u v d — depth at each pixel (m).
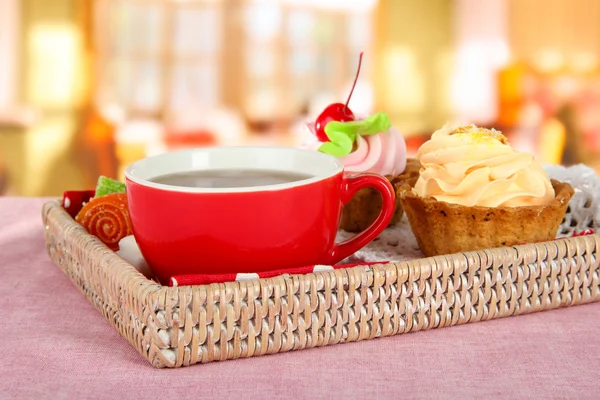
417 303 0.65
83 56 3.54
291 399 0.59
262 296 0.62
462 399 0.59
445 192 0.73
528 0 3.71
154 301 0.61
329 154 0.74
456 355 0.63
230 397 0.59
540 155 3.68
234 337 0.62
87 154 3.57
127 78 3.63
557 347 0.64
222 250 0.65
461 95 3.81
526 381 0.61
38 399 0.59
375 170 0.79
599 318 0.68
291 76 3.74
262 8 3.67
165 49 3.65
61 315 0.69
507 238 0.72
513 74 3.73
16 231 0.85
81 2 3.52
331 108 0.81
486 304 0.67
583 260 0.69
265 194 0.64
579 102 3.69
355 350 0.64
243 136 3.68
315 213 0.66
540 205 0.72
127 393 0.60
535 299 0.68
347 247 0.70
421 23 3.75
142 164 0.69
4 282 0.74
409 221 0.75
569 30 3.71
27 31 3.51
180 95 3.69
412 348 0.64
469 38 3.76
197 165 0.72
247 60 3.70
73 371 0.62
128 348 0.65
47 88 3.54
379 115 0.80
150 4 3.60
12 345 0.65
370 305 0.65
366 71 3.78
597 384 0.61
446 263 0.66
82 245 0.70
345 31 3.74
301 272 0.65
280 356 0.63
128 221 0.75
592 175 0.79
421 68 3.79
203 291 0.61
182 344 0.61
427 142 0.76
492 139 0.74
